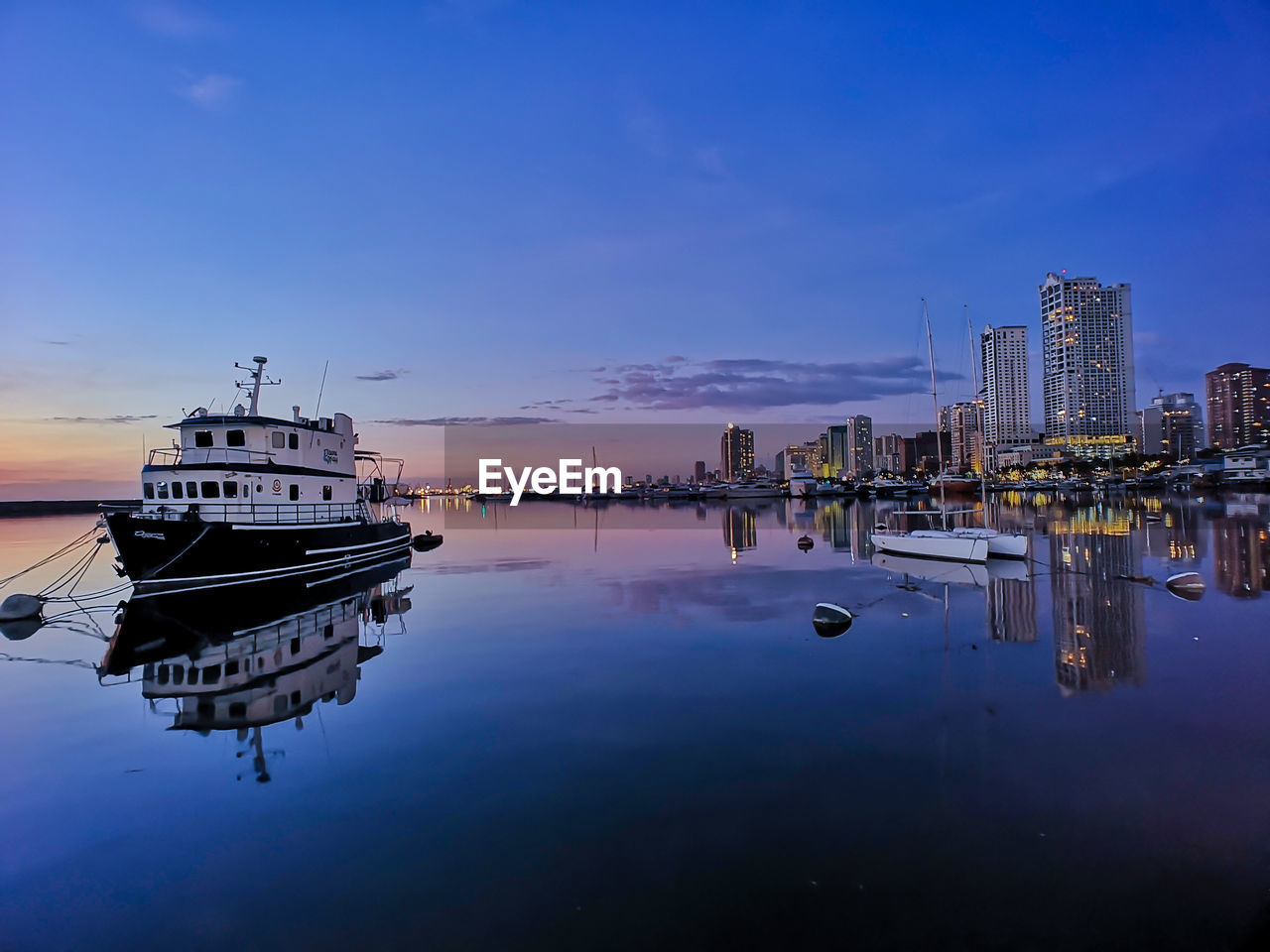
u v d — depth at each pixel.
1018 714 12.30
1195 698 13.03
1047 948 6.18
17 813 9.49
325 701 14.14
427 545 55.59
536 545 53.97
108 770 10.98
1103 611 21.70
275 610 25.80
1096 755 10.44
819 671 15.45
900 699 13.34
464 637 20.12
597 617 22.75
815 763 10.34
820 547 47.03
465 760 10.86
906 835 8.17
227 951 6.52
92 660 18.75
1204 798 9.00
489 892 7.26
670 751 10.97
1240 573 29.11
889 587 28.09
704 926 6.57
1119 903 6.80
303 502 34.72
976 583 28.58
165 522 26.97
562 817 8.84
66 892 7.61
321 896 7.34
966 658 16.30
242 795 9.88
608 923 6.67
